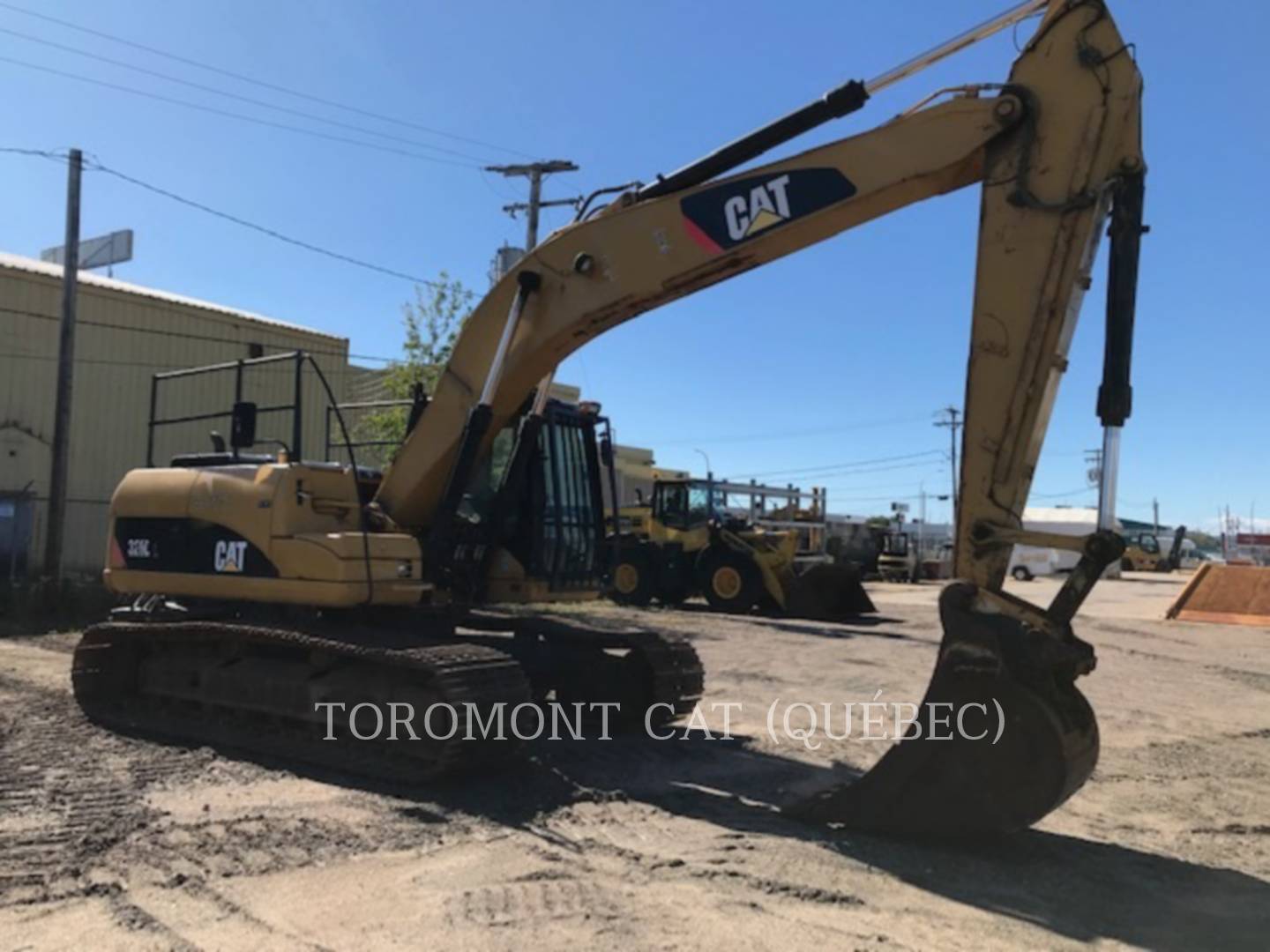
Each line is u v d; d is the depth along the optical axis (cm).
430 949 391
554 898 447
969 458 536
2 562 1902
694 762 720
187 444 2191
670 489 2142
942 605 532
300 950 388
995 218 538
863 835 547
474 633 887
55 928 405
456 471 714
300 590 706
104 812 562
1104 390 515
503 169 2350
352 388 2494
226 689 764
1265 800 666
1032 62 537
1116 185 517
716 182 634
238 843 514
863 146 584
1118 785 697
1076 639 518
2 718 822
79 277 2173
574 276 684
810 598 1919
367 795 610
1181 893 477
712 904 443
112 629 817
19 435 1953
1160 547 6681
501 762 664
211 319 2236
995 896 463
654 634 827
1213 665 1431
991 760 511
